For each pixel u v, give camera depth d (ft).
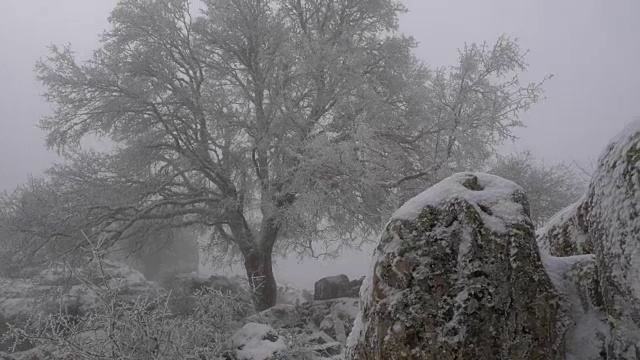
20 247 45.32
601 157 9.77
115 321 19.94
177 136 50.24
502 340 8.61
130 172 50.21
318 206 41.34
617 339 8.77
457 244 9.27
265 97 50.16
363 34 54.08
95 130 51.01
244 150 49.29
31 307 42.63
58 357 19.88
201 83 51.16
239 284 48.75
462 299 8.77
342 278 47.47
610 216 9.04
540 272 9.35
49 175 51.65
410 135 53.62
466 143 43.47
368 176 41.06
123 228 48.91
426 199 10.05
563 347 9.16
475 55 46.62
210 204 51.52
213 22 49.21
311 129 47.16
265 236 50.52
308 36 47.47
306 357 25.38
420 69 57.06
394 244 9.77
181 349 21.03
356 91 48.03
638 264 8.32
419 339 8.83
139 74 48.67
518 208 9.71
